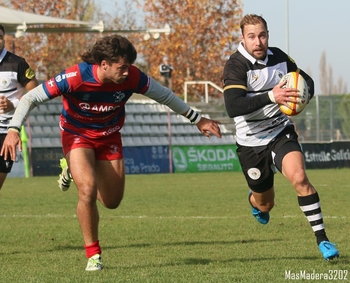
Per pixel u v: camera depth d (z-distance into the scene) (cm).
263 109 1320
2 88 1462
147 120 5631
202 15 8488
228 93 1282
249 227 1825
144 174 4816
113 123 1216
